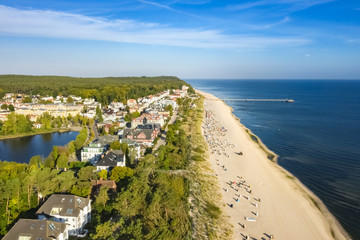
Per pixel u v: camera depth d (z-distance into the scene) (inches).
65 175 4163.4
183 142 7273.6
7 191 3595.0
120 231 2967.5
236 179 5546.3
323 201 4744.1
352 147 7800.2
